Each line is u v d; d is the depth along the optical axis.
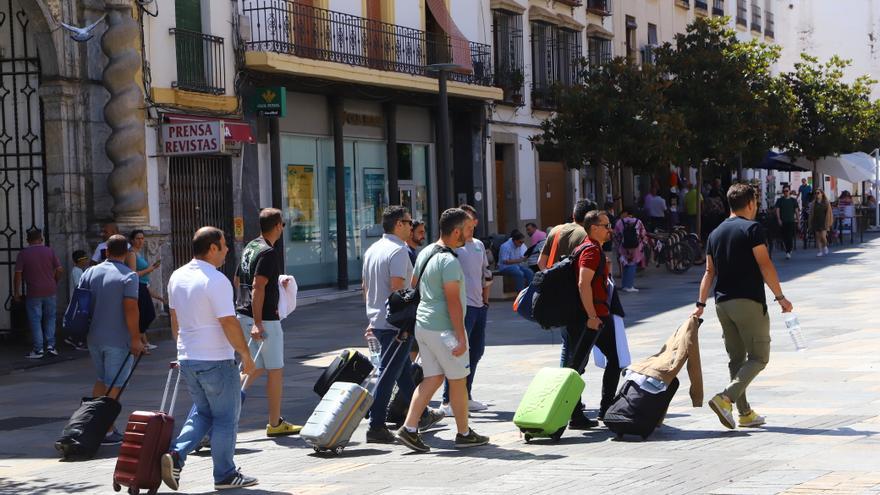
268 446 10.98
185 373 9.06
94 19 21.50
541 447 10.27
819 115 46.94
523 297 11.32
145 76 22.78
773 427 10.42
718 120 37.12
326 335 21.06
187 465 10.33
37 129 21.56
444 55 32.56
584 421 11.16
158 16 23.27
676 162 35.16
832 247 42.47
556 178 39.66
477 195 34.06
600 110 32.91
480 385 14.14
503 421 11.81
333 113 29.02
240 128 24.55
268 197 26.78
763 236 10.16
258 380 15.52
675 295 25.75
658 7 47.78
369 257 11.47
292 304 11.65
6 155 21.64
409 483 8.94
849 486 7.86
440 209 33.66
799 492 7.77
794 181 65.25
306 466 9.92
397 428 11.73
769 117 40.69
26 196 21.58
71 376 17.36
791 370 13.91
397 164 31.94
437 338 10.17
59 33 21.03
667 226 40.69
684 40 38.16
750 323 10.22
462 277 10.23
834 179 69.88
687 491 8.02
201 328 8.98
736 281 10.23
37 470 10.44
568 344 11.20
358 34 29.36
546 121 34.34
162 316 22.14
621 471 8.88
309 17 27.61
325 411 10.33
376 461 10.01
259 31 26.25
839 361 14.48
